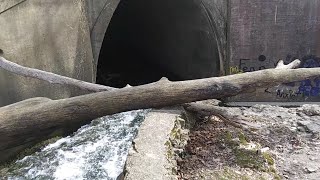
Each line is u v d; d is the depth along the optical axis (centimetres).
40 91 1055
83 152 867
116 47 2239
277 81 697
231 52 1311
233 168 554
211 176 529
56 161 863
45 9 1044
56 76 805
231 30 1290
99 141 895
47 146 912
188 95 675
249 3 1266
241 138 634
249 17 1278
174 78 1777
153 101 674
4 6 945
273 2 1266
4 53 959
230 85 675
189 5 1423
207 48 1413
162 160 515
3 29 952
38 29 1034
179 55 1684
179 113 665
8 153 892
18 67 841
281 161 590
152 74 2028
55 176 820
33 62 1029
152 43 1956
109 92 682
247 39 1298
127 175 481
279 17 1281
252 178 529
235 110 784
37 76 820
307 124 703
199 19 1402
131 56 2225
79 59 1152
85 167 827
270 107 808
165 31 1756
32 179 832
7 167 878
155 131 590
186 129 660
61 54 1100
